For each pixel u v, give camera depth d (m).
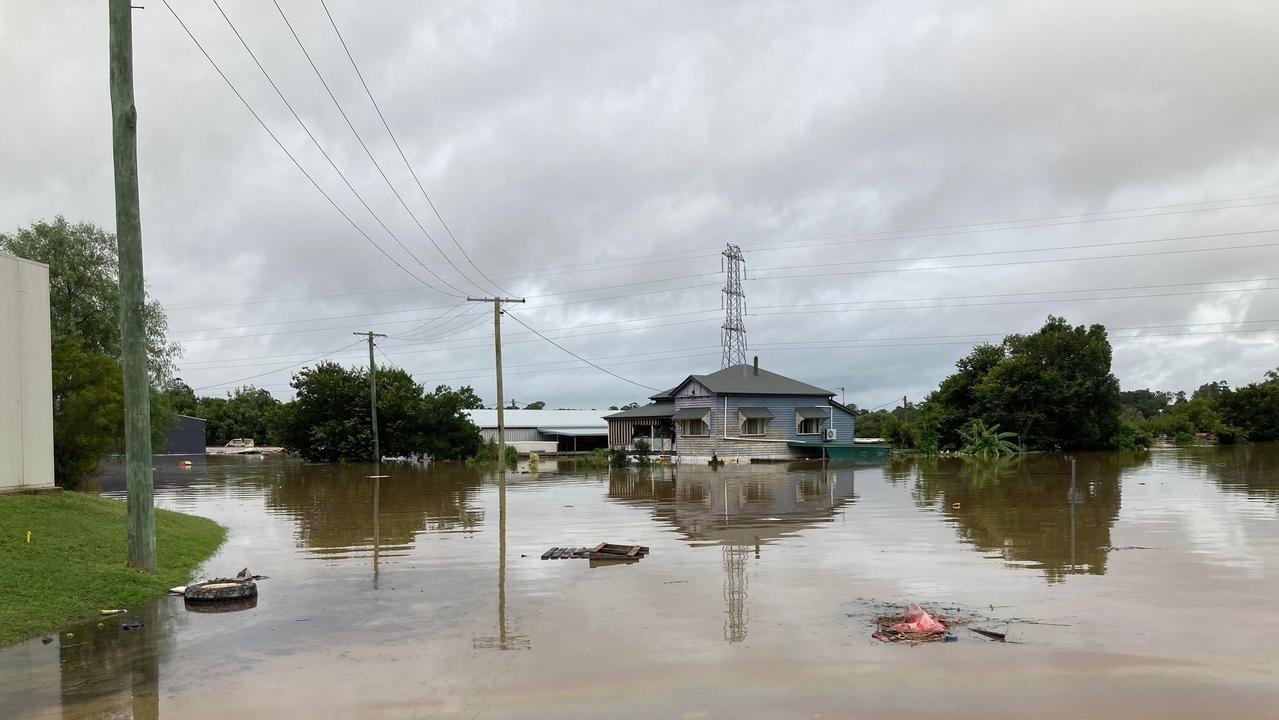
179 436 74.38
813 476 33.88
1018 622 8.85
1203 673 7.10
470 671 7.48
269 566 13.23
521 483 31.62
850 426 53.41
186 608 10.27
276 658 8.02
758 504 22.11
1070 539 14.76
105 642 8.70
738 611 9.54
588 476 35.59
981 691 6.71
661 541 15.24
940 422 56.06
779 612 9.45
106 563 11.91
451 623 9.24
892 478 31.88
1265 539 14.48
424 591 11.02
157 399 33.78
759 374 53.81
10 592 9.98
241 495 27.47
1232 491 24.08
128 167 12.27
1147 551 13.31
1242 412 67.81
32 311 15.18
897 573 11.70
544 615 9.52
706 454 49.72
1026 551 13.50
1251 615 9.05
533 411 72.62
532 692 6.89
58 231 30.14
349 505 23.30
